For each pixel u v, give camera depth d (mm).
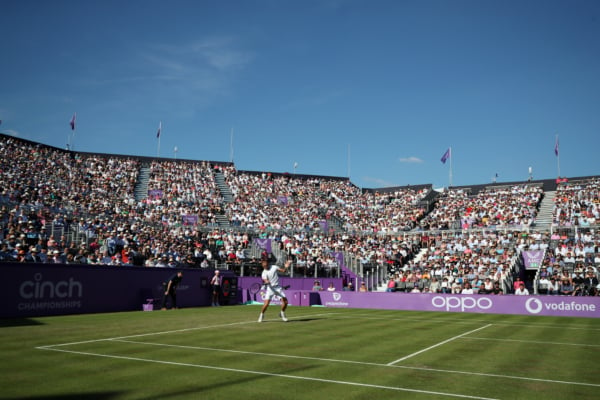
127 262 29453
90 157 54750
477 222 48750
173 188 52000
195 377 9164
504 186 58000
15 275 20109
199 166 60875
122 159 56750
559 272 34188
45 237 29094
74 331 15719
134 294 25328
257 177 62281
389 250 43906
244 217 49188
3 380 8789
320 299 30422
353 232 49125
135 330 16062
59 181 44062
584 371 10250
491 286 30156
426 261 41188
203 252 36250
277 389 8336
